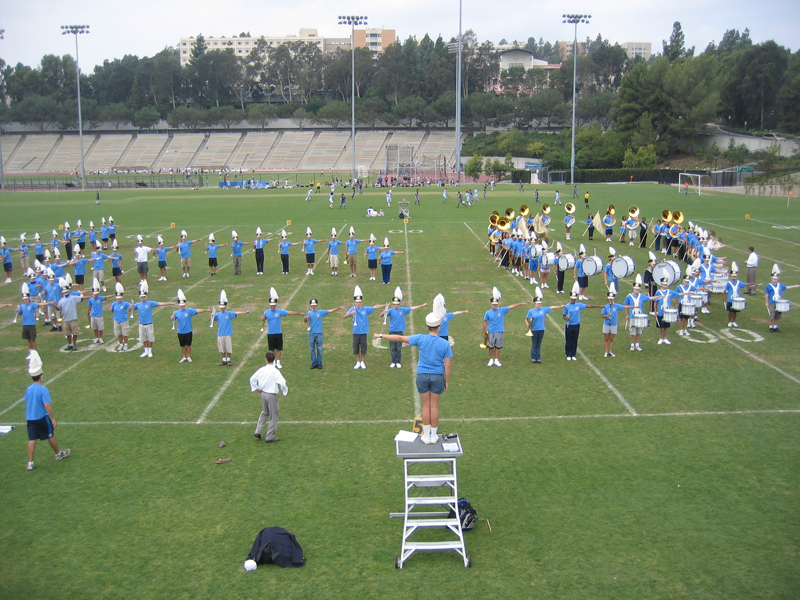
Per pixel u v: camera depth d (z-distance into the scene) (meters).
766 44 100.19
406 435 8.88
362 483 10.36
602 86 138.38
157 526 9.23
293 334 19.22
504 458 11.13
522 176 92.81
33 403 10.85
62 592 7.84
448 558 8.50
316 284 25.98
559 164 95.62
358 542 8.82
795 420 12.59
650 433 12.08
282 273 28.39
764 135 90.50
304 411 13.34
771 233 37.50
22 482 10.54
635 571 8.11
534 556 8.46
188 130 141.25
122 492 10.18
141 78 151.88
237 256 27.97
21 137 139.50
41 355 17.42
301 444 11.80
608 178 91.75
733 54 111.25
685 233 29.14
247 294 24.38
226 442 11.93
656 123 99.31
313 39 191.25
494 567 8.26
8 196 75.31
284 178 107.69
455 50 83.62
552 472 10.64
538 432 12.15
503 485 10.25
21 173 129.25
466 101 128.38
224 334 16.12
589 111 120.88
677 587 7.80
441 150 125.25
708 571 8.09
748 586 7.80
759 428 12.24
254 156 131.75
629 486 10.16
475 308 21.97
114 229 36.59
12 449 11.78
